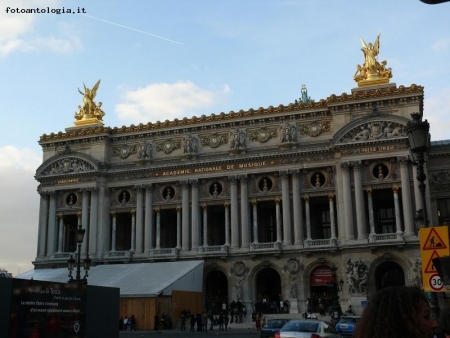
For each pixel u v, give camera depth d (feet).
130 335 201.46
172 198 307.17
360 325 18.79
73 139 323.57
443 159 293.02
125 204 312.71
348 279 260.62
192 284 265.54
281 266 278.46
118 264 295.48
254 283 281.95
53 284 83.30
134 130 318.04
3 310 74.74
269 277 306.96
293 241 281.33
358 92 279.28
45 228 320.50
